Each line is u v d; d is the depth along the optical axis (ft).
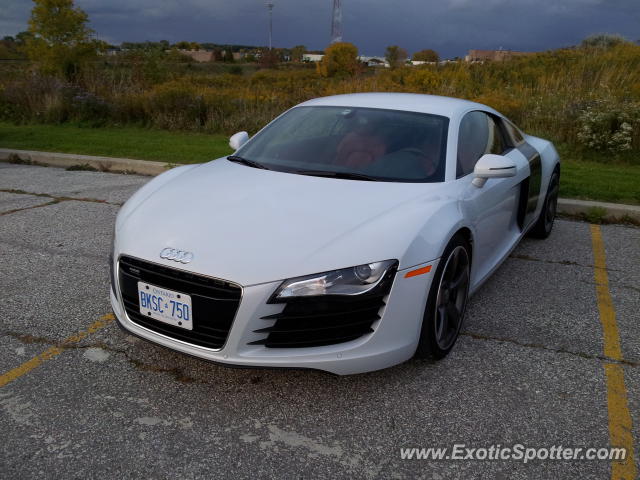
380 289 7.82
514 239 13.62
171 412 7.99
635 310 11.94
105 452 7.14
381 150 10.76
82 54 63.16
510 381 9.03
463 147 11.28
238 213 8.69
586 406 8.43
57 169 25.93
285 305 7.58
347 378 8.95
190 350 8.02
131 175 24.90
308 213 8.61
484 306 11.93
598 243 16.69
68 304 11.28
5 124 41.34
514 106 33.47
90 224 16.87
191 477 6.77
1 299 11.44
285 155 11.18
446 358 9.67
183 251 7.98
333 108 12.41
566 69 50.55
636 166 27.55
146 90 46.75
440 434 7.70
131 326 8.69
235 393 8.48
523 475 7.00
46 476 6.69
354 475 6.89
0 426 7.55
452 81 46.88
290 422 7.86
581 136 29.19
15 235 15.62
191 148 30.14
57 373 8.85
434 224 8.71
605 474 7.06
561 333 10.77
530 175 13.92
